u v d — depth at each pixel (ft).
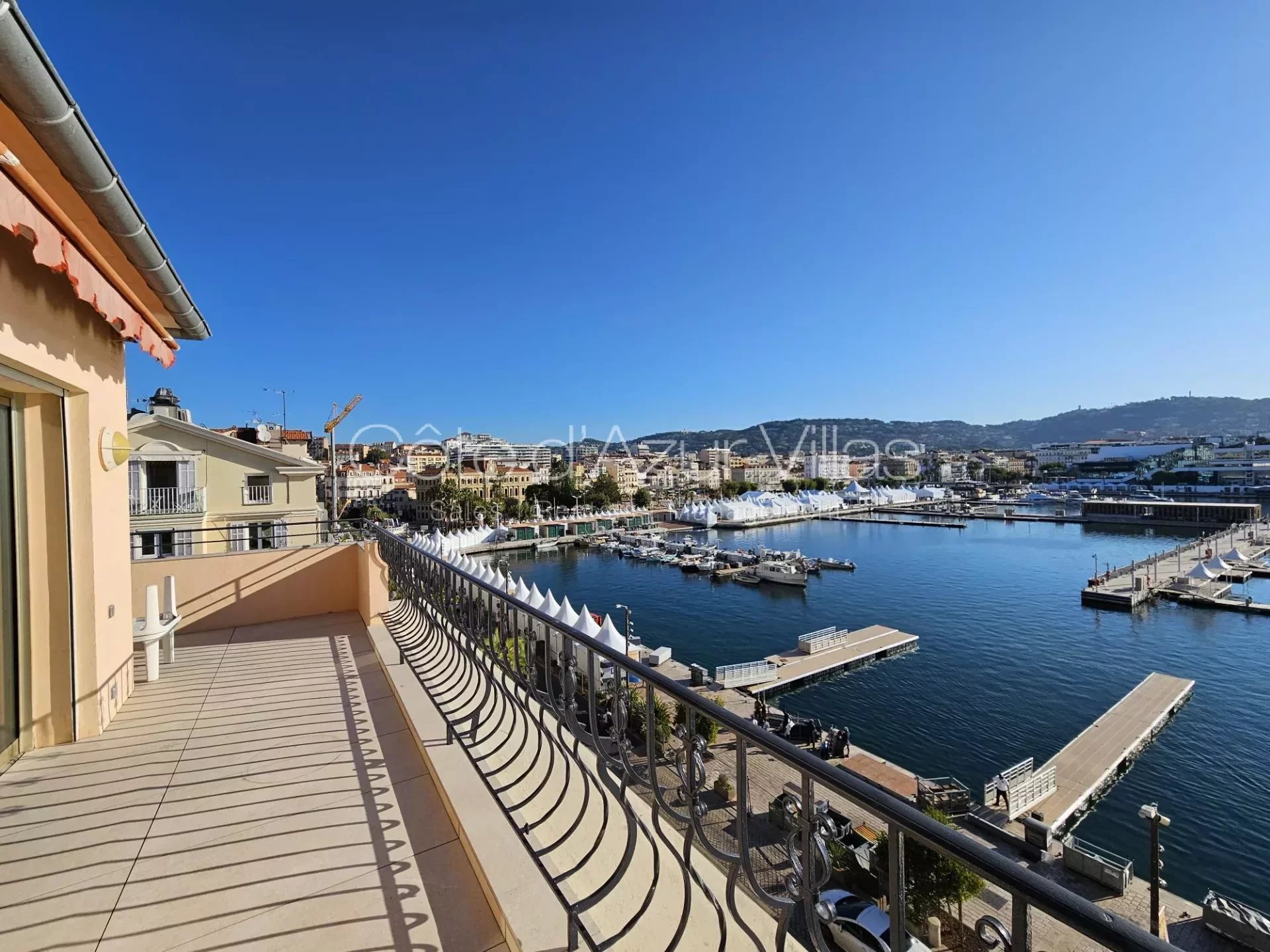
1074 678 91.25
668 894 7.68
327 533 24.34
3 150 6.81
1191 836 51.19
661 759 5.72
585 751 11.47
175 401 80.69
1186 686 85.15
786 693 86.74
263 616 20.92
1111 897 41.22
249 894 7.47
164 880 7.72
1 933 6.81
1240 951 35.45
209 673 15.66
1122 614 129.70
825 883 3.85
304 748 11.48
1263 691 84.53
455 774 9.80
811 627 122.42
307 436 127.95
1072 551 217.36
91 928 6.91
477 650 12.68
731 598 150.20
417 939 6.74
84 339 12.13
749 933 4.57
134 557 18.99
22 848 8.36
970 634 116.37
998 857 2.94
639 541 246.47
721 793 40.42
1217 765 63.52
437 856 8.24
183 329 15.89
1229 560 178.09
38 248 7.88
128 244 10.38
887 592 154.61
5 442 11.04
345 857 8.18
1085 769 61.87
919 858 24.89
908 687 88.63
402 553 18.98
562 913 6.74
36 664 11.50
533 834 8.33
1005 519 329.72
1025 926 2.74
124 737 11.95
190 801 9.59
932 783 55.83
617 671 6.38
